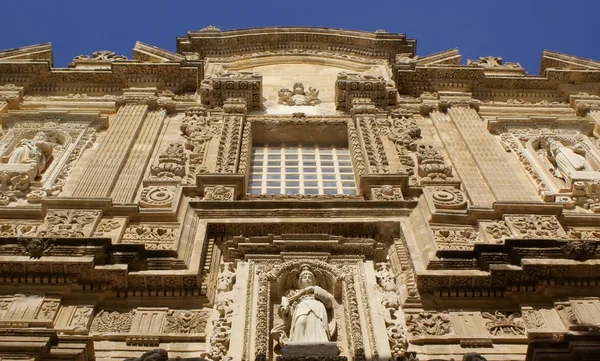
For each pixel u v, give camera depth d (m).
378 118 18.73
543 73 21.55
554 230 13.54
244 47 23.91
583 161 16.50
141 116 18.27
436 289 11.84
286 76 22.38
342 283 12.09
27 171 15.52
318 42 24.12
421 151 16.95
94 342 10.91
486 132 17.97
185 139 17.77
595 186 15.40
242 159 16.81
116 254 11.87
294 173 17.23
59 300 11.34
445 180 15.76
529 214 13.95
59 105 19.12
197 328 11.27
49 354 9.95
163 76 20.38
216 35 23.78
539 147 17.73
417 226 13.59
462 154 16.92
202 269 12.41
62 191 15.32
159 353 9.55
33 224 13.82
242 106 18.73
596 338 9.74
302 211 13.79
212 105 19.34
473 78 20.52
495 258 11.95
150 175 15.84
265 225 13.49
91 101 19.44
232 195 14.75
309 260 12.52
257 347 10.64
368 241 13.00
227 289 12.12
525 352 10.84
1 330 10.05
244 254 12.84
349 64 23.25
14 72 20.11
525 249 11.95
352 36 24.00
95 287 11.66
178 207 14.16
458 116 18.81
